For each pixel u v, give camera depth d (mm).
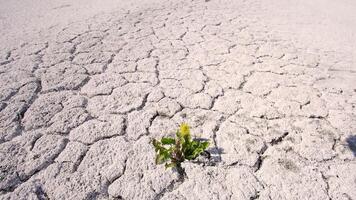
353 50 3602
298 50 3535
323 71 3074
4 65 3053
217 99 2580
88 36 3785
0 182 1775
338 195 1725
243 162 1936
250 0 5684
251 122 2303
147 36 3840
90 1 5484
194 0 5480
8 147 2025
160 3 5254
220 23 4355
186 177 1827
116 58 3260
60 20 4402
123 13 4680
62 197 1694
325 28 4340
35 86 2703
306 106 2510
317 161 1954
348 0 6176
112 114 2369
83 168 1877
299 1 5859
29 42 3600
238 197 1702
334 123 2311
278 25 4352
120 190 1740
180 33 3949
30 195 1702
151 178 1813
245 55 3375
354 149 2057
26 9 5016
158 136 2145
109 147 2037
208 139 2119
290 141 2123
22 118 2303
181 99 2566
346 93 2705
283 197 1706
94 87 2723
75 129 2201
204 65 3139
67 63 3123
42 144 2059
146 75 2938
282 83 2842
